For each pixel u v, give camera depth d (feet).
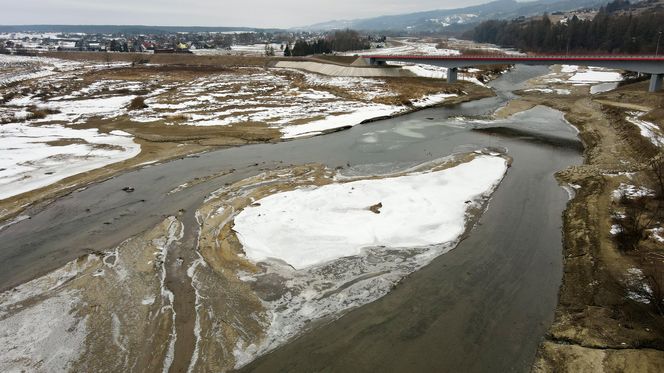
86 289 62.54
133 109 195.00
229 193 96.84
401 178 104.73
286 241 74.28
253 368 48.73
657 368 46.01
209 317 56.44
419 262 70.08
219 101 218.18
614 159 119.14
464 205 90.99
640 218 78.48
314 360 50.01
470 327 55.62
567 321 55.42
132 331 53.98
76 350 50.96
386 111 194.18
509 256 72.23
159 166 118.11
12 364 48.78
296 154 128.16
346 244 73.97
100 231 80.59
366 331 54.70
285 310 58.18
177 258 70.13
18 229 82.17
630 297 57.98
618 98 209.77
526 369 48.96
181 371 48.19
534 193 99.25
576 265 67.92
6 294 61.72
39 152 128.77
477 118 184.14
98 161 121.70
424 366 49.37
